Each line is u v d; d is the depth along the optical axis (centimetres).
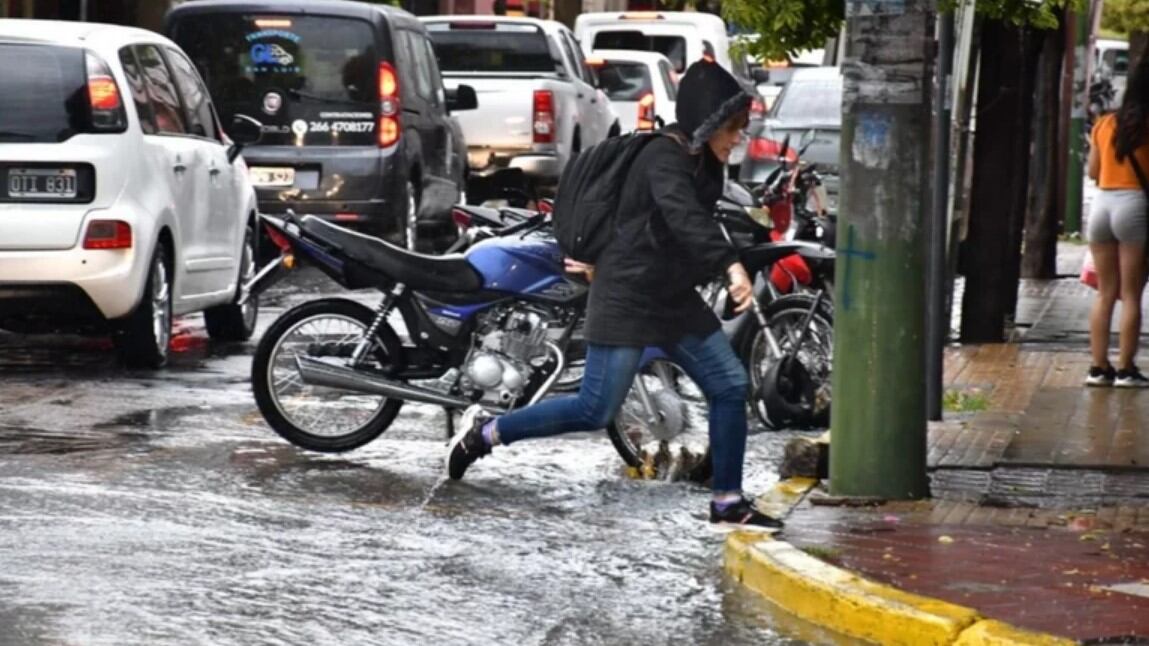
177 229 2908
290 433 2233
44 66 2759
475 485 2100
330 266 2191
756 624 1584
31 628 1495
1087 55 5903
